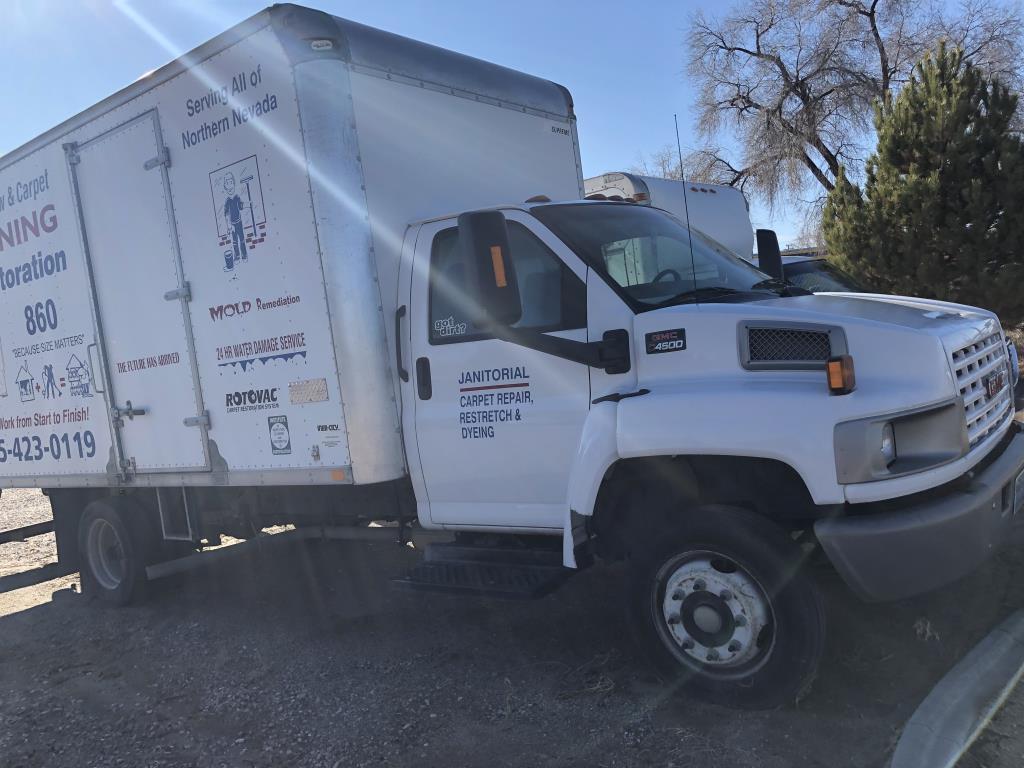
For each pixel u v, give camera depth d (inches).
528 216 175.2
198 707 174.4
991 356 164.4
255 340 194.7
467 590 170.7
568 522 157.8
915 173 445.1
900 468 134.0
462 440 177.6
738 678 145.7
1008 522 149.7
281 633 216.1
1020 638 157.9
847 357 133.8
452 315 179.2
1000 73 914.7
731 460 150.6
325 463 184.2
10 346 269.0
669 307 156.5
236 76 191.0
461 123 208.8
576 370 163.9
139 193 218.2
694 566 148.9
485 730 150.8
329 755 147.4
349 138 181.0
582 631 193.6
